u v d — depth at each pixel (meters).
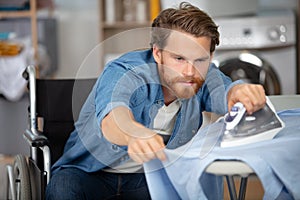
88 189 1.97
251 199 3.23
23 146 4.47
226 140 1.63
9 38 4.20
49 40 4.55
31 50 4.14
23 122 4.46
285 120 1.90
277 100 2.21
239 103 1.73
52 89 2.40
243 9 4.42
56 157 2.38
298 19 4.45
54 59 4.64
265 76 4.28
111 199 2.03
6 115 4.46
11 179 2.44
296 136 1.68
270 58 4.32
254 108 1.71
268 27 4.29
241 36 4.29
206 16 1.69
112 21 4.52
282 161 1.53
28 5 4.34
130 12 4.55
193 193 1.52
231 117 1.70
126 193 2.02
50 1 4.60
